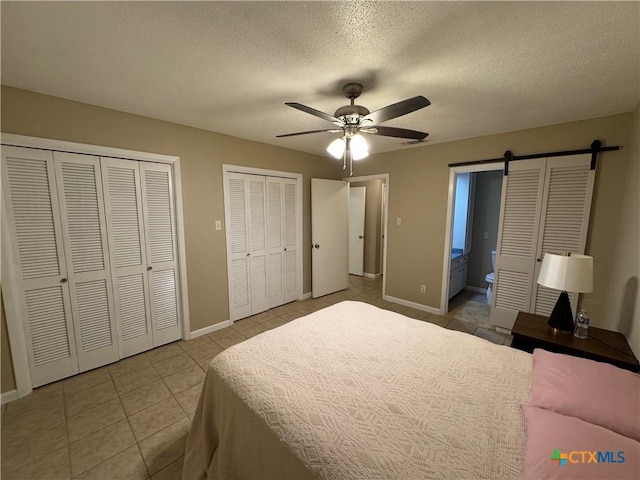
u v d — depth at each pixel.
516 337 1.97
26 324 2.07
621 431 0.90
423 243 3.71
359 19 1.23
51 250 2.14
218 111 2.38
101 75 1.75
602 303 2.47
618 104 2.14
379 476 0.84
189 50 1.48
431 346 1.61
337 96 2.06
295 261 4.11
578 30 1.28
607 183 2.40
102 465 1.52
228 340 2.97
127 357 2.60
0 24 1.24
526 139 2.81
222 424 1.31
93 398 2.04
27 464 1.52
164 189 2.71
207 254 3.06
